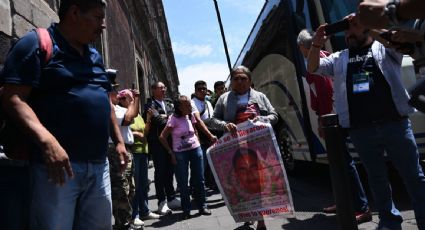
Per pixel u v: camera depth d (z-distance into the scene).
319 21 5.70
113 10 12.41
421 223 3.46
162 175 6.51
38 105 2.45
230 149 4.30
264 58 9.03
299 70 6.61
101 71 2.76
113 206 4.73
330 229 4.52
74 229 2.75
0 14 3.81
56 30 2.58
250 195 4.20
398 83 3.51
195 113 6.27
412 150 3.49
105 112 2.67
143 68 20.97
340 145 3.00
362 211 4.64
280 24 7.44
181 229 5.35
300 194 6.72
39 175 2.45
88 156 2.56
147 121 6.54
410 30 2.09
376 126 3.56
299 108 7.00
